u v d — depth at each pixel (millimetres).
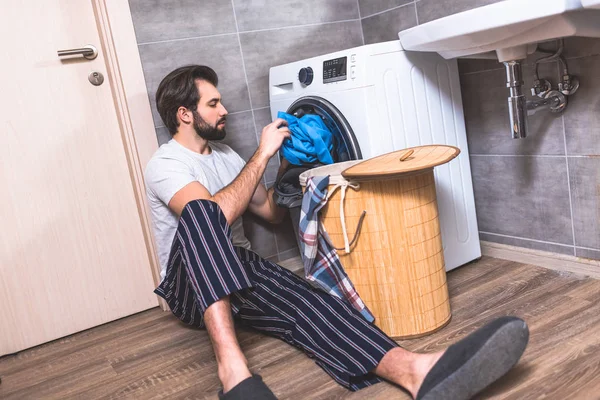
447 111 2002
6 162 1960
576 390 1222
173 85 1811
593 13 1440
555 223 1947
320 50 2436
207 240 1438
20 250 2012
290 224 2424
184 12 2141
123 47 2029
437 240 1629
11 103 1950
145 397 1536
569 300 1686
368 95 1790
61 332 2111
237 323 1917
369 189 1540
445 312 1658
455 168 2045
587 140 1777
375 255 1584
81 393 1626
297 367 1559
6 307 2008
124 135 2102
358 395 1359
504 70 1977
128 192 2176
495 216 2172
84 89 2064
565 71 1761
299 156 1913
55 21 1999
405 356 1303
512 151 2031
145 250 2230
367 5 2447
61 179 2053
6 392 1717
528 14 1386
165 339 1934
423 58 1913
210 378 1583
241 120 2291
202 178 1826
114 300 2197
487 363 1131
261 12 2291
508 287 1864
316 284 1660
